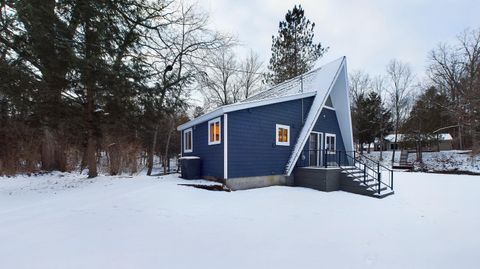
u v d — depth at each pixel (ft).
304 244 13.29
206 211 19.36
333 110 45.68
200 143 35.45
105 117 32.83
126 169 63.10
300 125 37.68
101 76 28.50
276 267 10.44
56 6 26.32
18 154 37.14
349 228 16.46
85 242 12.64
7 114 27.43
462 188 35.12
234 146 29.25
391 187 31.01
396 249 12.97
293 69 72.43
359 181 29.91
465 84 35.60
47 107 27.91
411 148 88.89
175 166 100.68
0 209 20.30
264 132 32.53
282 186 33.22
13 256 10.92
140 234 13.96
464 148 87.97
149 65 36.70
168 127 74.38
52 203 20.98
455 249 13.08
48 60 25.25
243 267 10.34
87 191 25.90
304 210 21.07
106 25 29.63
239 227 15.88
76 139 33.01
